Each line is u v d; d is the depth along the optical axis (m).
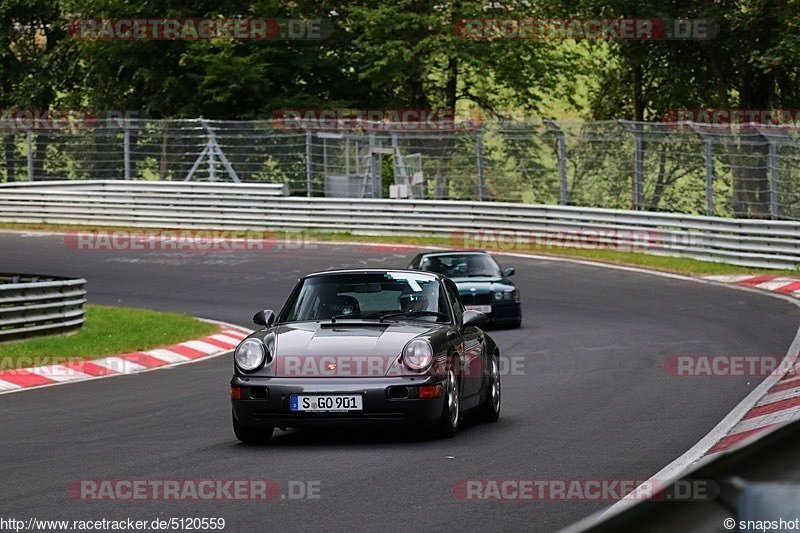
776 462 3.63
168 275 51.38
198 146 68.44
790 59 68.88
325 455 15.51
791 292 43.00
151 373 27.77
